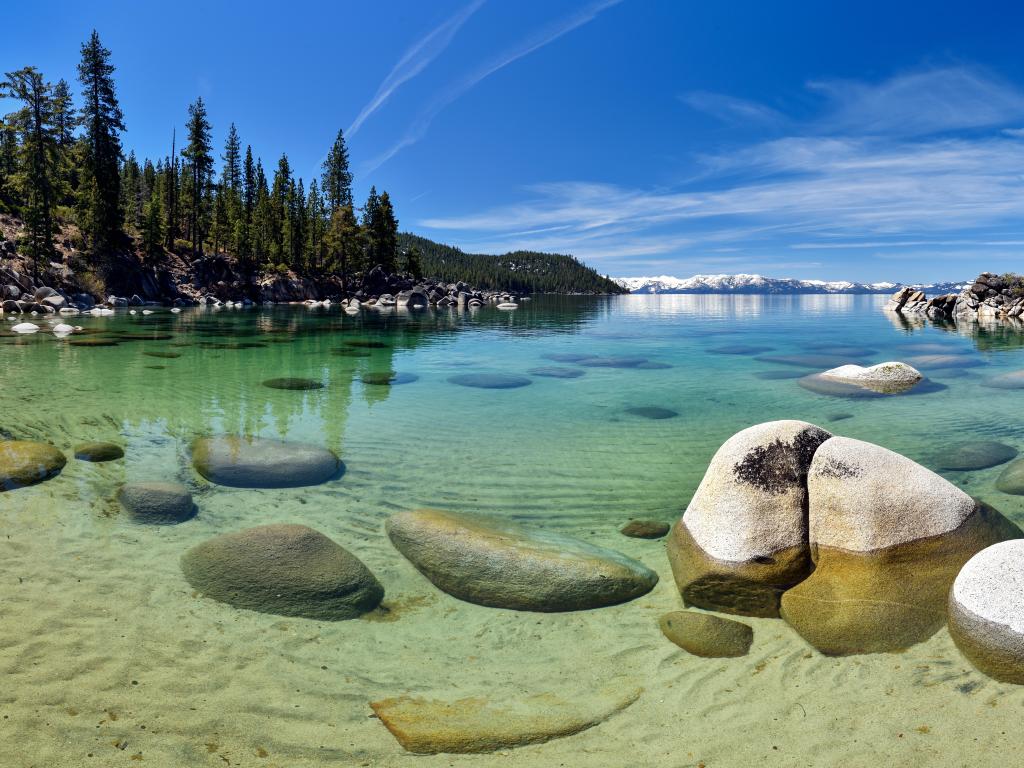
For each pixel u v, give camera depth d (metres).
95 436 9.37
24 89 50.84
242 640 4.18
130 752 3.08
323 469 7.94
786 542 5.29
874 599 4.63
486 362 20.48
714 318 53.78
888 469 5.46
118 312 44.31
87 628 4.21
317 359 20.12
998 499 6.98
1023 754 3.15
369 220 90.06
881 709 3.55
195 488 7.20
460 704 3.62
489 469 8.38
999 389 14.11
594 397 13.77
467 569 5.18
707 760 3.19
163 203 77.81
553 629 4.52
